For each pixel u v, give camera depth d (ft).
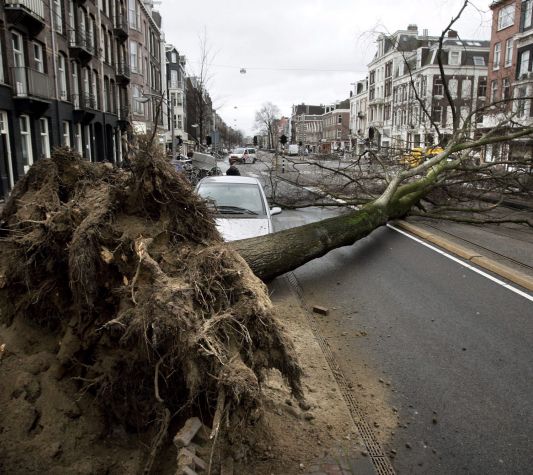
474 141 38.78
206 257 11.53
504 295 23.39
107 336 11.56
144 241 11.55
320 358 16.22
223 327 10.21
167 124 190.29
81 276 11.28
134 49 146.61
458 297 23.15
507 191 42.06
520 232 38.99
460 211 40.22
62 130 85.10
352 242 27.78
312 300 22.67
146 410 11.07
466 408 13.61
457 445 11.94
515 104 103.40
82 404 11.39
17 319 13.14
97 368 11.43
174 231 12.58
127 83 132.87
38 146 72.84
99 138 111.34
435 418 13.06
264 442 11.30
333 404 13.39
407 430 12.51
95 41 106.11
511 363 16.37
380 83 214.69
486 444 12.00
